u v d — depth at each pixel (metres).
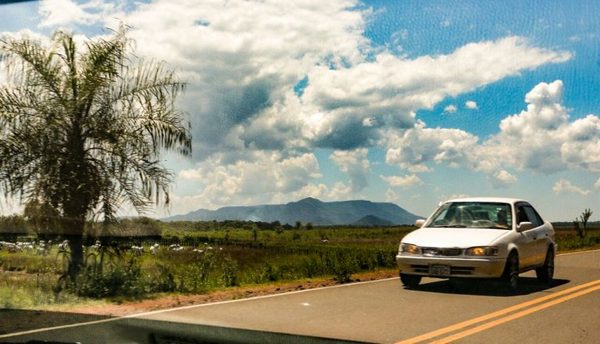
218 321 8.50
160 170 13.05
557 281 14.17
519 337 7.63
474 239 11.71
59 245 12.98
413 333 7.81
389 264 18.38
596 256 23.16
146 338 7.27
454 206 13.38
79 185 12.29
